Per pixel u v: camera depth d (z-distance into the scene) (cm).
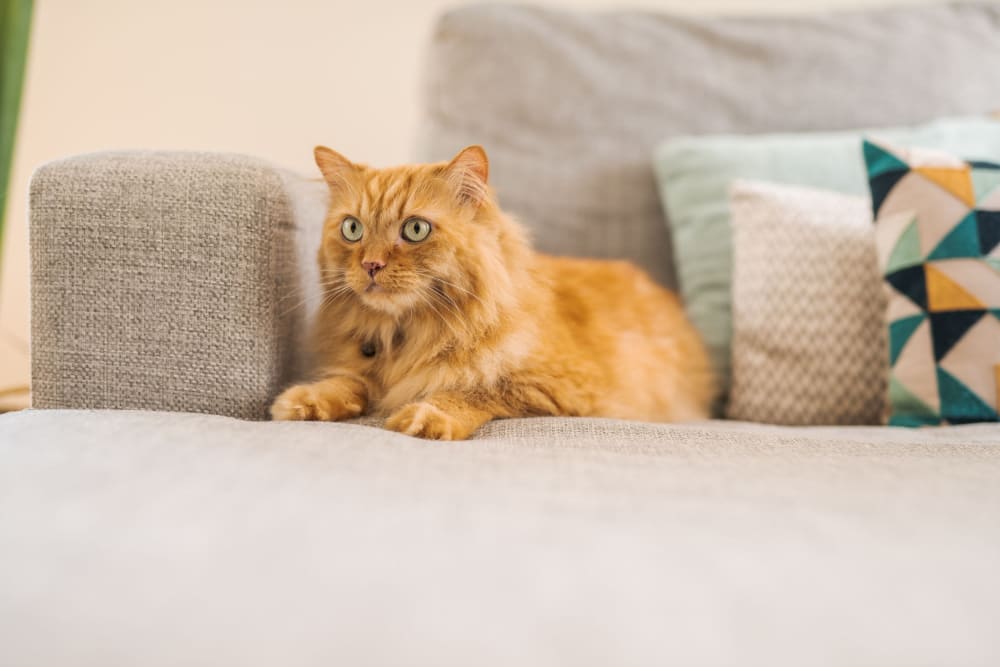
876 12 220
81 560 57
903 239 138
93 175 119
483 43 211
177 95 245
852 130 208
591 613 51
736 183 178
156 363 120
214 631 50
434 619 50
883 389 156
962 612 52
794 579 56
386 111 254
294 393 122
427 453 91
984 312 130
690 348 179
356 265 127
